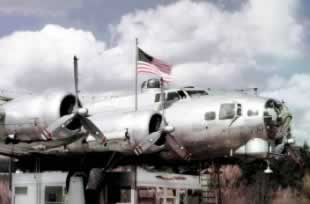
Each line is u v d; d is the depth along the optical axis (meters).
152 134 20.34
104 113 22.33
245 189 37.69
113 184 21.33
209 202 24.30
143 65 24.75
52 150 21.55
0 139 20.17
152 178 21.52
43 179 21.55
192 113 22.22
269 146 21.48
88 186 20.81
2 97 21.14
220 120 21.62
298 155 23.77
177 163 23.98
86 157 22.12
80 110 19.16
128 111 22.12
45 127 19.30
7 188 35.34
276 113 21.22
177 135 22.41
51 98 19.41
